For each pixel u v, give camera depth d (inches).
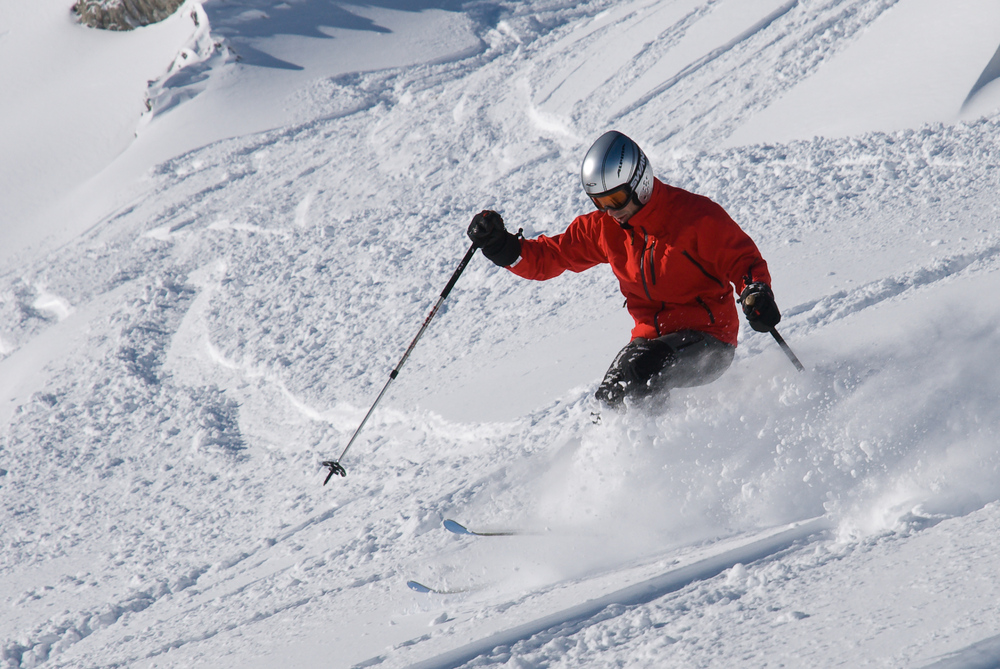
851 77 880.3
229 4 2635.3
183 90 2319.1
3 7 3380.9
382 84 2177.7
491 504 328.5
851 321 356.8
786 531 178.4
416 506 367.9
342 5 2694.4
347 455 527.8
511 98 1535.4
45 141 2532.0
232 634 287.7
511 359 547.8
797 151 770.8
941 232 469.7
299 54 2438.5
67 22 3181.6
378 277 885.8
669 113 1082.7
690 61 1230.3
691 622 135.9
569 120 1251.2
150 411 781.9
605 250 306.7
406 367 638.5
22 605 453.1
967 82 729.0
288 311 885.8
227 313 943.0
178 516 542.0
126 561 481.1
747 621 127.8
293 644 240.4
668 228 283.6
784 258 529.7
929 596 112.4
